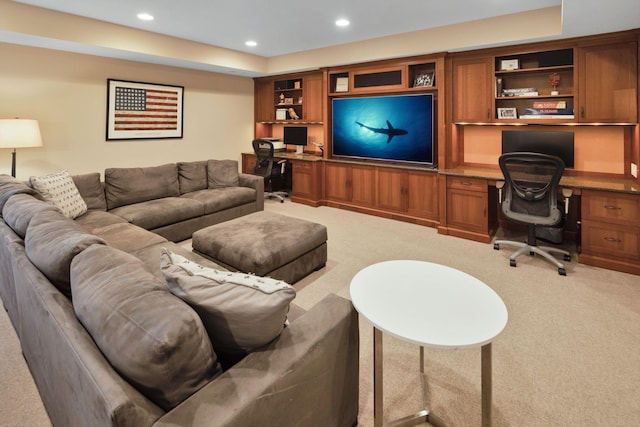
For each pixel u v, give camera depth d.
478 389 1.73
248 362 1.05
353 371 1.41
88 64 4.39
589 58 3.42
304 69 5.54
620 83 3.30
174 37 4.56
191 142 5.66
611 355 1.96
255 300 1.03
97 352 0.96
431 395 1.69
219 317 1.04
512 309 2.46
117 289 1.07
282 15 3.72
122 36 4.07
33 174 4.10
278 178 6.46
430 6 3.44
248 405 0.91
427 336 1.17
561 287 2.78
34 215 1.88
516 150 4.02
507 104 4.12
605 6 2.52
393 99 4.84
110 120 4.65
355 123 5.30
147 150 5.11
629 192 2.95
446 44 4.04
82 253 1.34
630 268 3.01
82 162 4.46
